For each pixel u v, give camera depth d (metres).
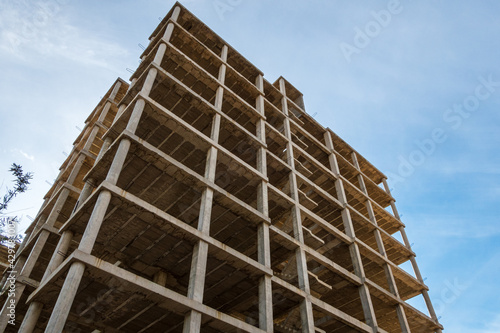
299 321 25.41
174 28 32.47
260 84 38.69
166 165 22.31
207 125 29.59
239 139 30.31
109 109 37.53
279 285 23.12
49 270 18.97
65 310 13.98
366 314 28.78
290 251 27.48
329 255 35.38
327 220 38.44
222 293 24.70
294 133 41.06
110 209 20.03
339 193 38.25
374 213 43.62
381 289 31.50
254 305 25.52
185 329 17.27
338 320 26.09
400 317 31.81
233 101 32.25
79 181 32.44
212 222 25.47
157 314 19.64
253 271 22.36
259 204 26.56
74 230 21.09
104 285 18.33
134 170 22.98
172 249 22.23
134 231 21.55
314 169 39.16
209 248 21.03
